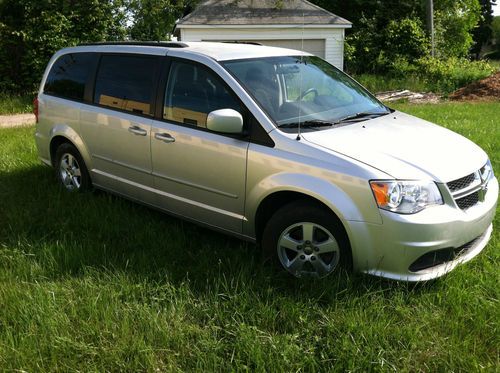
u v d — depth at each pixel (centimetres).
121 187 500
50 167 630
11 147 800
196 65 429
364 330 301
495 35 6347
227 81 404
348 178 337
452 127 911
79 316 325
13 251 410
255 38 2109
